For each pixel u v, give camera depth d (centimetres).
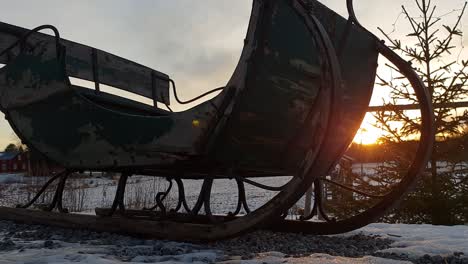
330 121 293
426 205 564
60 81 407
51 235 408
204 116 306
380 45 395
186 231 345
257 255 307
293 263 274
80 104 392
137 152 347
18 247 344
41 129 423
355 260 289
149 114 656
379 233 432
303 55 330
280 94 320
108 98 602
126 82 652
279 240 386
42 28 425
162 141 329
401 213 586
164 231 362
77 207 988
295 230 425
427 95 379
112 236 396
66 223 439
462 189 561
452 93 571
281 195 301
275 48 306
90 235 405
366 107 403
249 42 295
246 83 294
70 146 400
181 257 293
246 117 306
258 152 335
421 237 397
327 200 650
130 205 965
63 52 407
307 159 301
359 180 620
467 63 571
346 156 632
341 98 297
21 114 439
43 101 420
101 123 375
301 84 334
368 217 387
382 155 614
